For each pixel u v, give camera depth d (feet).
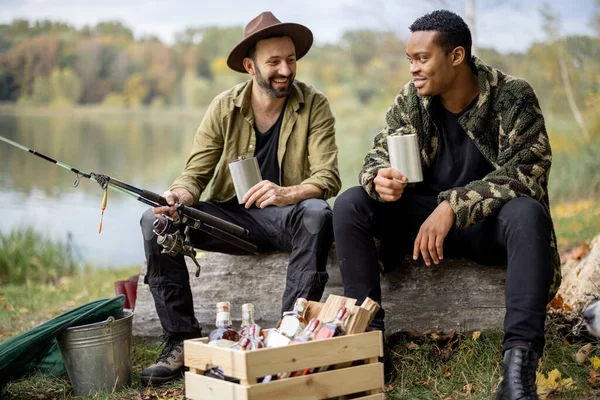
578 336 12.26
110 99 73.67
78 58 73.10
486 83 11.28
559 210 28.50
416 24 11.28
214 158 13.51
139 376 12.60
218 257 13.71
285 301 11.91
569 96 38.06
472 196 10.68
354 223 11.16
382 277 12.71
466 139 11.64
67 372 11.93
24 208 39.52
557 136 35.94
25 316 18.33
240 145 13.26
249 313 10.08
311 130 13.25
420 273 12.58
